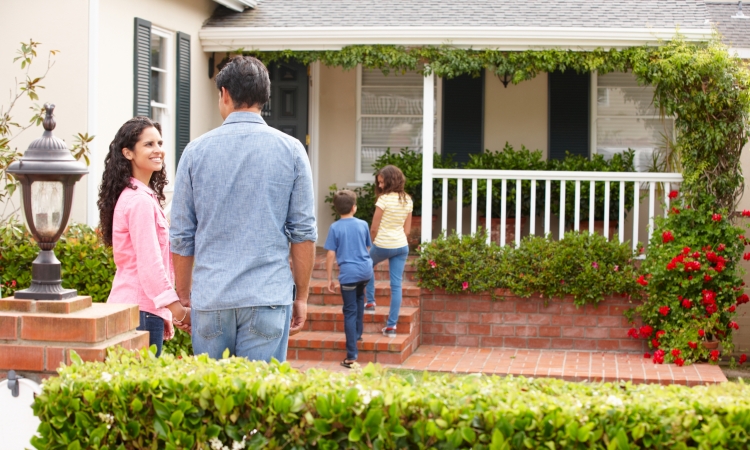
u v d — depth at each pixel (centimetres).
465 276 876
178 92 927
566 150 1094
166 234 430
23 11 778
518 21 927
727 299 820
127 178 422
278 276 359
